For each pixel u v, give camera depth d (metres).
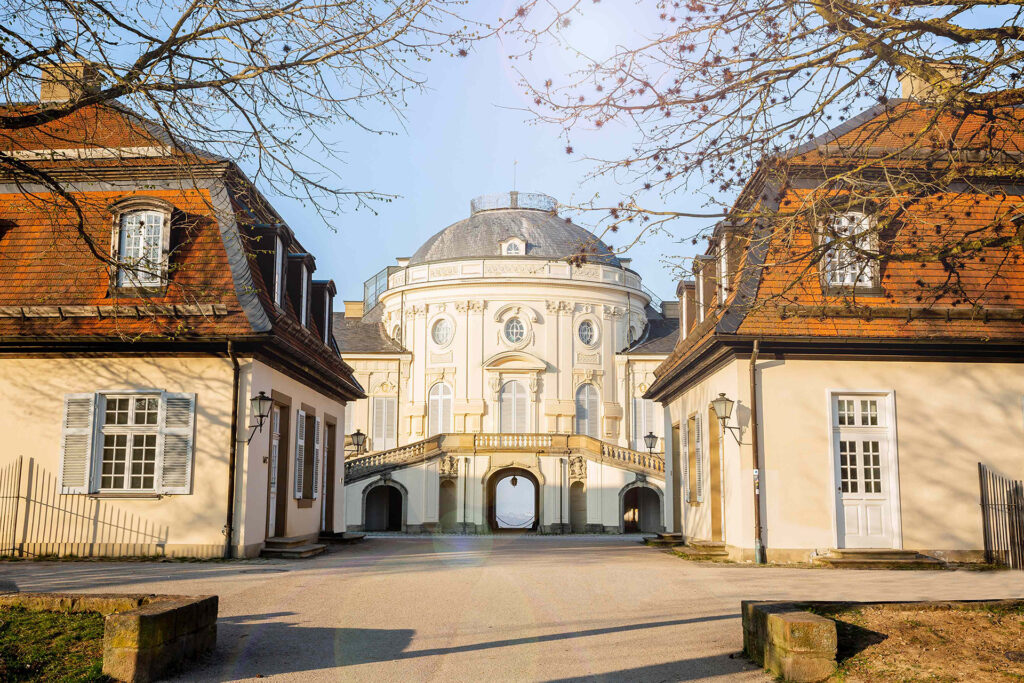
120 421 18.78
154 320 18.50
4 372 18.94
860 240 9.58
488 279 50.22
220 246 19.25
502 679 7.89
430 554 21.05
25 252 19.48
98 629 8.96
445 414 50.31
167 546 18.30
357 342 53.12
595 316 50.97
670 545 25.39
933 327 18.70
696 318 24.67
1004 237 8.77
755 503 18.42
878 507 18.72
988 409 19.02
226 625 10.47
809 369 18.88
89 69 9.00
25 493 18.56
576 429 49.91
